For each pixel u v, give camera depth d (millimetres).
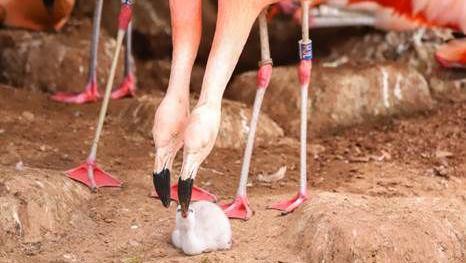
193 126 6844
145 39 13406
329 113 11711
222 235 7344
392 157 10500
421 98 12289
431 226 7402
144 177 9047
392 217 7480
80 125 10781
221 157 10172
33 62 12406
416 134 11312
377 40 12984
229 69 7332
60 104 11555
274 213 8094
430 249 7230
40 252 7328
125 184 8820
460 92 12609
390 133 11445
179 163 9719
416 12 10094
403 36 12914
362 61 12727
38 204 7645
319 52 13234
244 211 8047
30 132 10320
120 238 7637
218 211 7441
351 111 11805
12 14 12617
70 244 7500
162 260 7152
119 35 8766
